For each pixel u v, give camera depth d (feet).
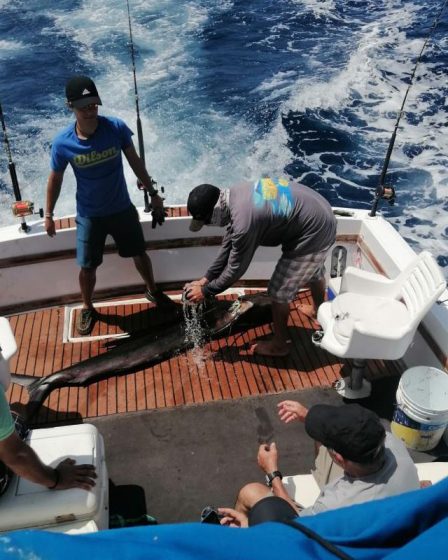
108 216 11.32
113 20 43.88
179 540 3.23
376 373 11.44
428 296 9.52
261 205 9.80
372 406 10.86
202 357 11.97
